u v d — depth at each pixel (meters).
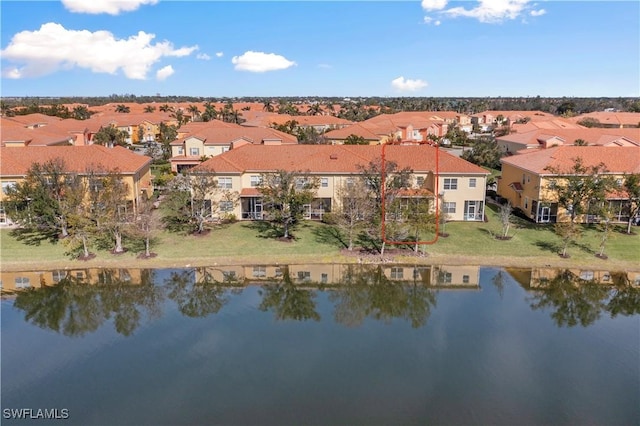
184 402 21.72
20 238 42.78
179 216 44.72
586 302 33.59
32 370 24.64
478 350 26.61
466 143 110.19
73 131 95.81
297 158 52.38
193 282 36.62
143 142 123.50
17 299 34.00
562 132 77.56
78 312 32.09
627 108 199.25
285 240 43.25
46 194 39.88
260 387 22.83
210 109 146.00
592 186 41.41
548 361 25.47
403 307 32.72
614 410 21.20
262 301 33.72
